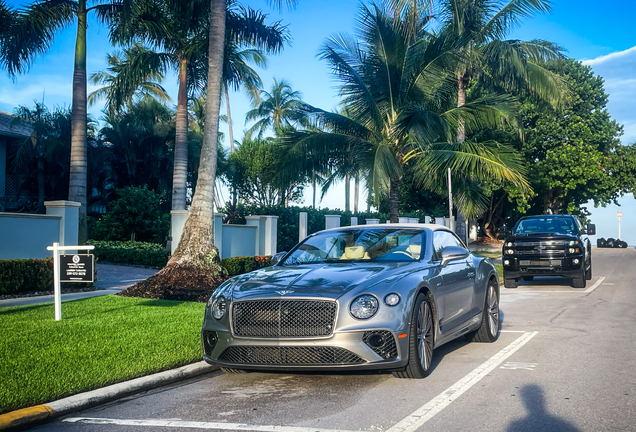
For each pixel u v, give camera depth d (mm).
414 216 32438
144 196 24078
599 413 4656
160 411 4996
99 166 32469
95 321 8844
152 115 33719
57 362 6223
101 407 5172
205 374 6430
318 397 5277
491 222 45781
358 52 18484
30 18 17547
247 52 30469
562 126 38531
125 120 33062
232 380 6082
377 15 17906
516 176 16969
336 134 18188
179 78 22281
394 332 5312
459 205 20500
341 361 5227
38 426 4645
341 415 4703
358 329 5230
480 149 17297
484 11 22484
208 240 12727
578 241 15328
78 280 8844
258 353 5402
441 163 17062
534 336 8422
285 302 5379
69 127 31047
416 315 5645
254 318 5441
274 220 20750
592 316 10422
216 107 13203
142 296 12023
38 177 30797
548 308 11648
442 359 6828
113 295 12367
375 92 18734
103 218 24500
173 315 9492
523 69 22750
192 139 34531
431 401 5051
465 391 5379
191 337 7652
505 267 15805
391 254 6766
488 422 4457
